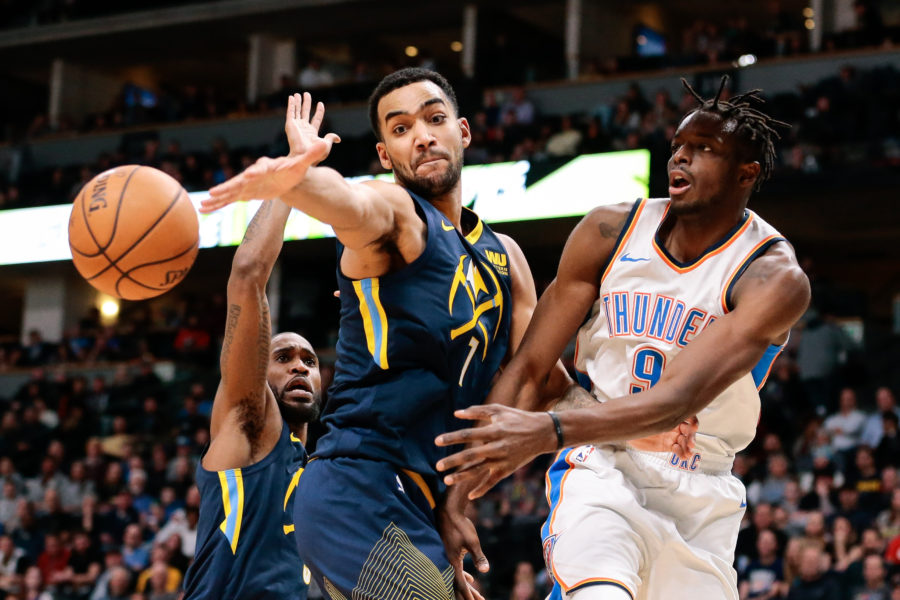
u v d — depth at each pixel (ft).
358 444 9.34
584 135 46.19
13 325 73.97
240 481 11.66
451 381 9.50
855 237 48.49
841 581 25.46
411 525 9.27
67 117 65.62
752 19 62.90
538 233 45.16
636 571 9.39
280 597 11.60
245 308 10.82
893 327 45.91
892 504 27.91
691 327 9.49
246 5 63.77
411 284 9.26
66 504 41.73
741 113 9.50
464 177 45.70
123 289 9.24
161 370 49.01
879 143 41.86
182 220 9.15
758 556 27.71
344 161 50.11
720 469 10.09
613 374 9.85
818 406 36.52
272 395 11.98
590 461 9.90
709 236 9.63
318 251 50.37
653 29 63.16
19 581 36.32
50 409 49.08
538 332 10.02
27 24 69.92
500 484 34.30
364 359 9.44
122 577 33.53
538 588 29.45
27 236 56.54
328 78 61.11
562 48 65.16
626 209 10.09
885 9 55.01
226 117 57.93
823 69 46.44
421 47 68.95
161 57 69.92
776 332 9.01
